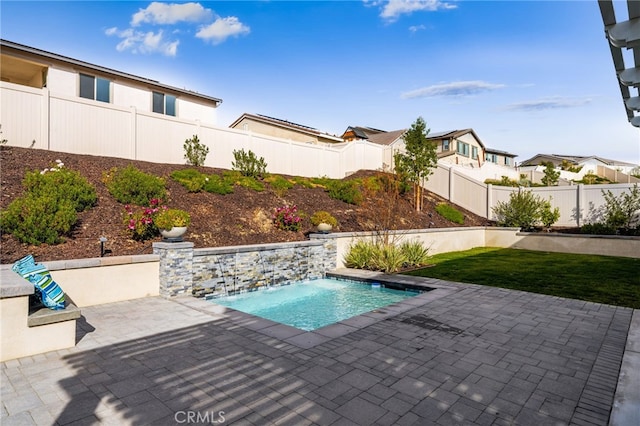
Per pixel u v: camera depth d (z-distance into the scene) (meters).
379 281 9.00
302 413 3.06
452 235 14.71
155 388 3.50
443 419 2.99
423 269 10.39
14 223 6.79
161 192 9.63
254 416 3.02
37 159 9.39
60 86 15.18
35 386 3.54
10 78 16.45
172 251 6.86
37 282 4.51
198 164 13.36
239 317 5.70
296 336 4.90
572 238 13.97
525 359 4.21
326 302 7.82
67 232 7.41
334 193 14.54
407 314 5.97
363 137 32.91
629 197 14.27
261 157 15.00
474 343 4.69
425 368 3.95
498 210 17.97
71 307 4.70
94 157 10.84
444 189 19.86
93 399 3.30
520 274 9.60
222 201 10.89
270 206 11.75
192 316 5.74
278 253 9.00
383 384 3.57
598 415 3.08
